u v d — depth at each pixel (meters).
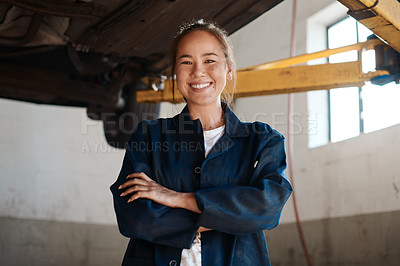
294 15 5.60
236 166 1.45
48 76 4.67
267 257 1.40
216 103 1.54
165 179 1.44
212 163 1.44
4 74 4.56
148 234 1.35
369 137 6.21
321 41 7.73
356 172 6.35
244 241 1.39
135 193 1.39
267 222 1.34
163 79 4.82
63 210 8.36
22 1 3.35
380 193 5.88
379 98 6.32
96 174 8.77
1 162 8.05
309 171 7.30
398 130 5.72
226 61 1.57
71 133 8.71
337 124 7.18
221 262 1.35
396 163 5.68
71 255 8.23
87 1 3.46
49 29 3.93
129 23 3.70
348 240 6.34
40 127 8.47
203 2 3.39
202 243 1.36
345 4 3.00
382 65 3.68
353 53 7.03
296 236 7.37
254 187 1.36
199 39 1.50
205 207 1.31
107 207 8.74
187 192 1.42
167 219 1.35
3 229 7.84
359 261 6.08
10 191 8.02
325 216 6.84
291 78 4.05
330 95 7.40
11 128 8.23
